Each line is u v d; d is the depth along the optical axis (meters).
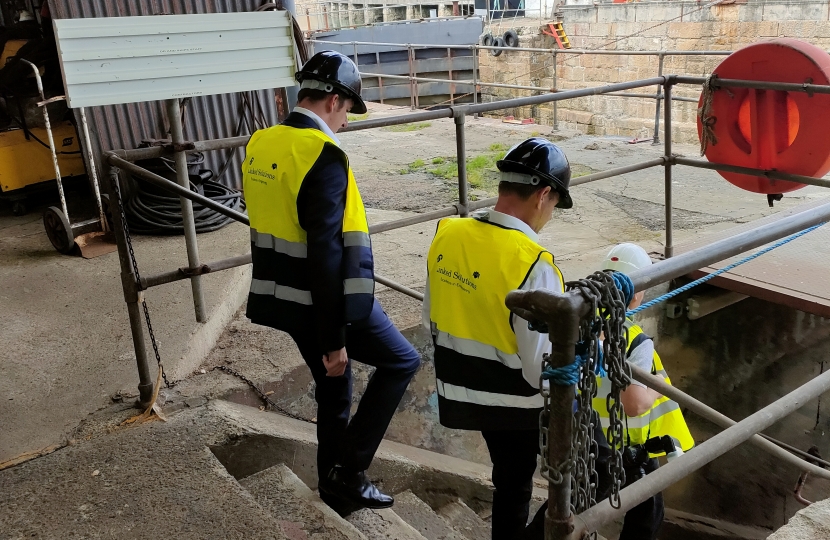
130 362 3.63
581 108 17.55
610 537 5.03
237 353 3.94
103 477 2.77
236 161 6.53
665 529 5.42
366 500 2.86
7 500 2.64
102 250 5.29
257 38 3.47
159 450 2.94
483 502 3.97
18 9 6.49
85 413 3.21
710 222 6.05
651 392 2.71
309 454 3.32
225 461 3.08
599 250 5.41
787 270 4.74
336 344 2.40
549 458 1.55
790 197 6.68
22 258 5.20
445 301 2.29
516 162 2.22
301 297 2.50
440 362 2.34
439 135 10.21
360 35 19.53
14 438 3.02
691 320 5.05
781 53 3.96
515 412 2.26
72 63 3.05
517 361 2.21
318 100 2.49
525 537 2.42
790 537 2.42
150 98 3.21
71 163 6.24
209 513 2.56
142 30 3.17
